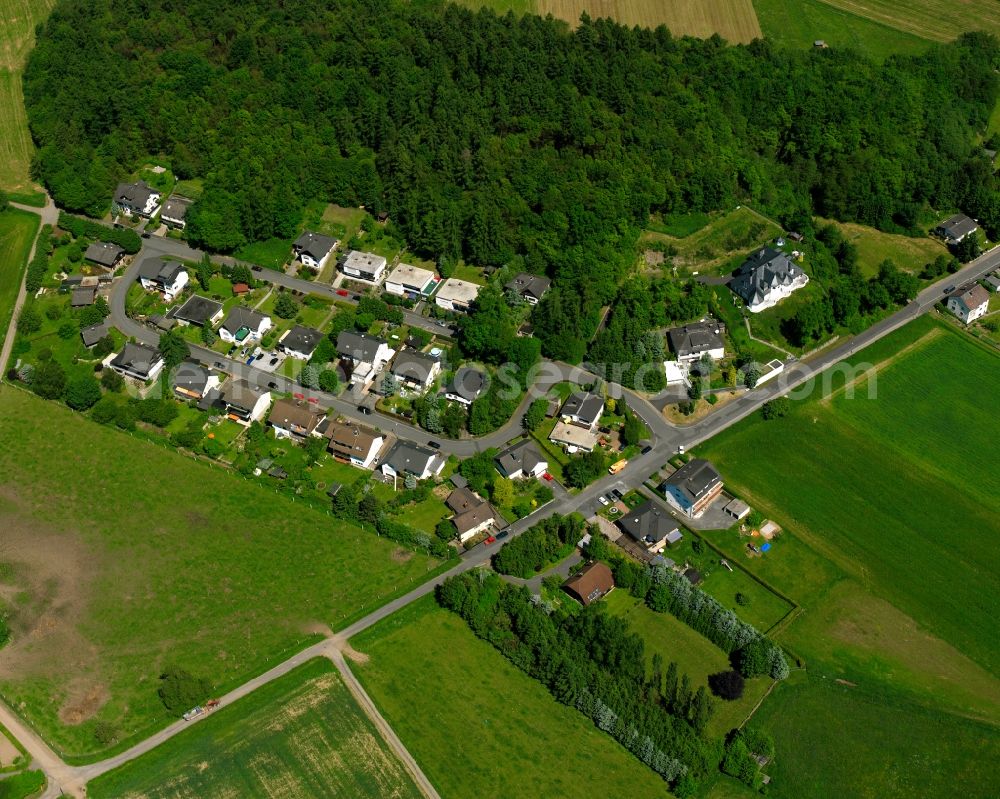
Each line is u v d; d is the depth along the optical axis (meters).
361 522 145.75
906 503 153.50
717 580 140.88
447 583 133.62
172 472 152.50
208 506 147.75
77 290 180.88
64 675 126.19
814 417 166.62
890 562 144.75
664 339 178.00
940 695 128.62
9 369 168.00
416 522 146.25
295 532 144.62
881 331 185.00
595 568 137.50
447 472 153.50
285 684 125.94
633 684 124.44
